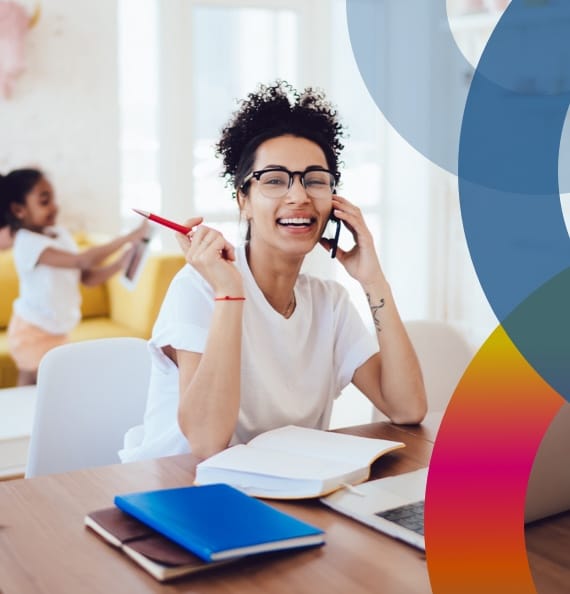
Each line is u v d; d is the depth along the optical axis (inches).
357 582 40.5
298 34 200.5
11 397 138.6
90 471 55.7
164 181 190.4
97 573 41.1
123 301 165.6
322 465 53.3
